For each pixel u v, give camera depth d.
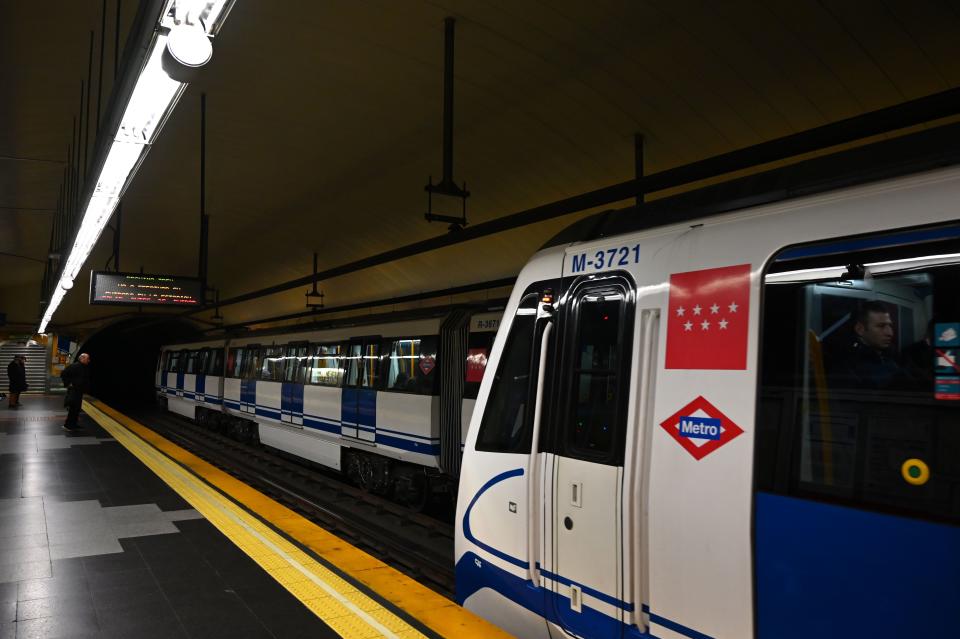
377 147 11.85
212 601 4.81
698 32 6.99
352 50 8.65
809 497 2.60
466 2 7.31
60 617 4.53
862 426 2.53
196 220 18.59
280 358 15.49
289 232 18.80
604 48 7.71
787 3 6.26
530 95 9.09
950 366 2.35
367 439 11.19
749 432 2.82
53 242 20.64
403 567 7.28
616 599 3.27
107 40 8.48
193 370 22.98
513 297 4.56
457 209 13.65
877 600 2.36
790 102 7.60
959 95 4.41
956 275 2.40
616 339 3.58
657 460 3.16
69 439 14.06
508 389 4.39
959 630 2.15
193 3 4.00
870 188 2.73
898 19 6.04
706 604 2.85
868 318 2.59
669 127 8.84
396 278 19.67
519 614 3.98
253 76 9.61
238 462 14.45
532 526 3.91
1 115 10.74
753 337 2.90
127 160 6.77
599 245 3.90
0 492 8.55
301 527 7.55
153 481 9.41
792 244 2.89
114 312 34.62
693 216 3.50
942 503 2.27
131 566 5.59
